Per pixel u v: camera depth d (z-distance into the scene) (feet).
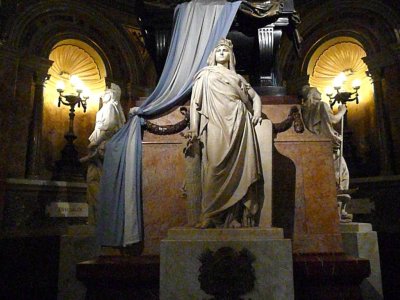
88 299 13.92
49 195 28.30
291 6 17.40
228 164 12.84
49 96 31.60
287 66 33.94
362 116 32.60
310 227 14.84
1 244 24.79
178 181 15.28
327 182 15.20
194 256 12.20
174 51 16.67
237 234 12.34
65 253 19.75
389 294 23.49
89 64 33.86
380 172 29.68
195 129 13.47
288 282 11.95
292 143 15.58
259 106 13.98
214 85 13.55
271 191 13.46
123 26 34.04
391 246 27.35
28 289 24.16
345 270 13.53
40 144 29.22
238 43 17.93
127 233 14.26
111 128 20.93
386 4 30.96
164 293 12.09
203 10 16.93
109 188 14.80
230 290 11.91
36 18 29.89
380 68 30.76
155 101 16.05
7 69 27.43
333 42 34.06
